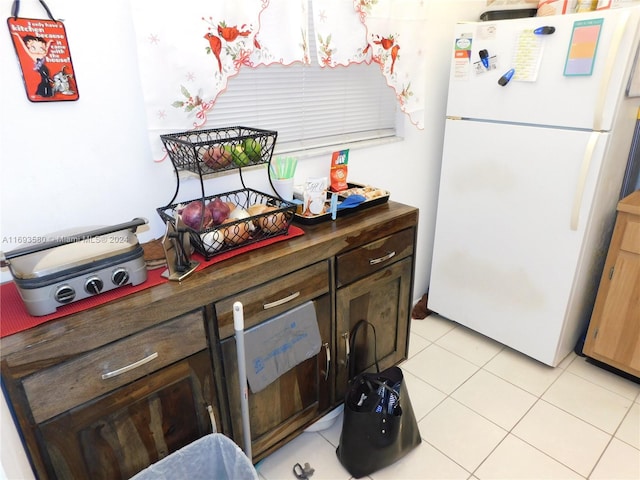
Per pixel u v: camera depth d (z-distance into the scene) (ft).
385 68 5.82
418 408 6.32
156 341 3.72
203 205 4.33
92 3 3.82
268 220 4.67
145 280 3.91
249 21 4.52
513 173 6.50
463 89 6.73
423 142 7.61
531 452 5.57
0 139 3.65
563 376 6.95
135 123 4.36
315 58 5.87
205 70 4.39
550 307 6.63
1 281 3.99
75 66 3.86
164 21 4.04
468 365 7.23
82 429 3.49
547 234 6.36
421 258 8.64
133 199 4.58
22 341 3.09
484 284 7.42
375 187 7.06
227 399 4.47
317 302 4.99
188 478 4.15
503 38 6.04
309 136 6.32
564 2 6.11
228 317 4.17
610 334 6.64
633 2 5.74
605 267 6.46
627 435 5.81
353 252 5.18
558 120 5.84
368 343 6.00
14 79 3.60
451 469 5.35
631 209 5.97
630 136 6.13
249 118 5.55
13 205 3.86
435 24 6.79
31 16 3.55
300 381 5.17
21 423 3.15
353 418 4.99
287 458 5.55
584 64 5.38
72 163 4.08
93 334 3.33
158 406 3.92
